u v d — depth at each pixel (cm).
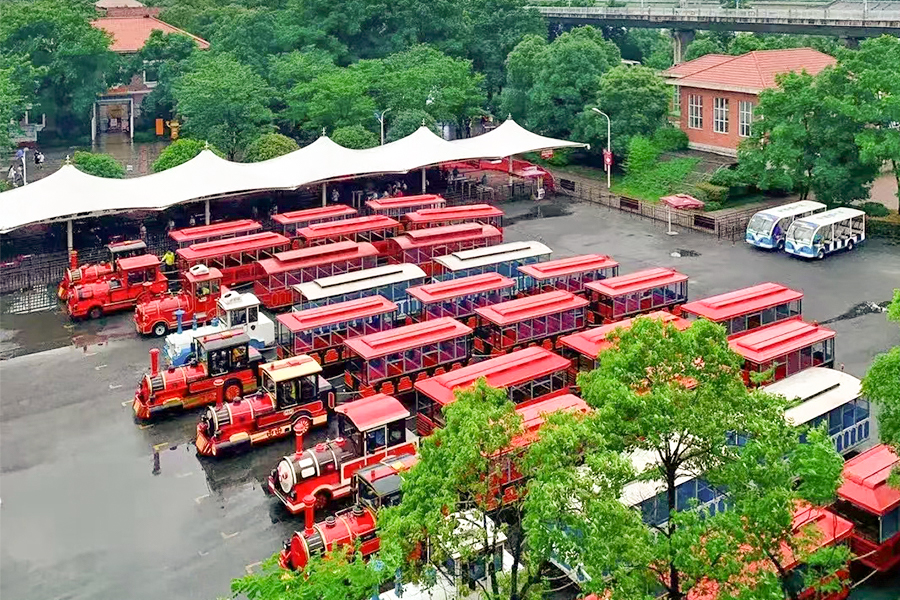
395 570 2464
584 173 9219
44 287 6200
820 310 5575
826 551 2581
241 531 3594
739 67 9075
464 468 2403
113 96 10975
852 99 6956
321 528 3241
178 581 3294
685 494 3195
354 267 5934
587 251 6781
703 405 2442
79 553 3447
